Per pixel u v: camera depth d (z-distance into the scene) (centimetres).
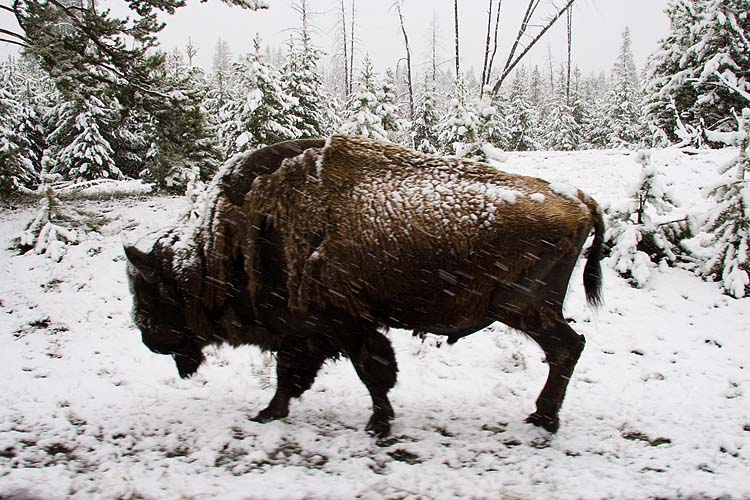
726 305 729
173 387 549
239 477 380
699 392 524
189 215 528
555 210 408
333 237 412
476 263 403
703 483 364
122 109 1307
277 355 468
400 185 418
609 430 449
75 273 892
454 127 1155
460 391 539
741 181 768
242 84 1411
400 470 386
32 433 442
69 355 627
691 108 2036
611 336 668
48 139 2494
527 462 397
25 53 1259
